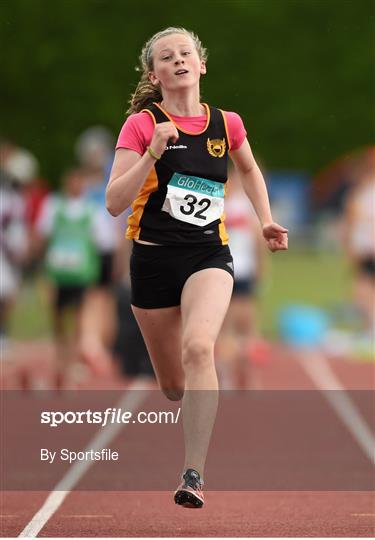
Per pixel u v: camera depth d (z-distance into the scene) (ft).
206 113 58.49
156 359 62.23
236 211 109.29
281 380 118.52
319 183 321.52
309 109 315.17
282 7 308.60
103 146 119.03
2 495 65.21
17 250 125.08
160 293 59.06
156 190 57.77
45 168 278.67
